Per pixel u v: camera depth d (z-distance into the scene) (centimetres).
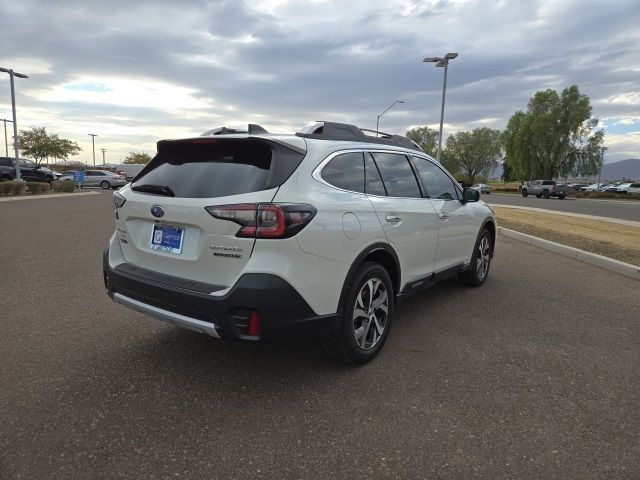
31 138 5616
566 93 5809
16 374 328
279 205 277
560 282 632
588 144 5853
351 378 332
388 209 365
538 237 1051
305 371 342
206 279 294
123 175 4444
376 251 353
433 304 517
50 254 777
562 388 322
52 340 390
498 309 502
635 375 345
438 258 461
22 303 490
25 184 2750
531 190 4662
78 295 522
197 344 387
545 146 5875
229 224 279
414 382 328
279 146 301
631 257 788
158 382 321
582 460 244
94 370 337
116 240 363
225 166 310
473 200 507
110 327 423
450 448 252
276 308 276
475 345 398
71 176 4272
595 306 517
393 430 268
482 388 320
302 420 277
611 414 290
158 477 225
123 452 243
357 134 386
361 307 343
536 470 235
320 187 310
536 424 277
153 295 308
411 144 470
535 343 404
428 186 455
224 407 290
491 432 268
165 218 309
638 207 2811
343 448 250
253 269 275
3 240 929
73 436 256
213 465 234
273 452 246
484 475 231
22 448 244
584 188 6894
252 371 341
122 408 286
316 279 295
